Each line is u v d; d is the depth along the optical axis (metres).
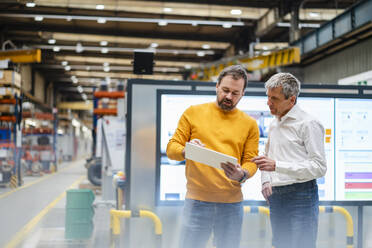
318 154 2.62
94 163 11.66
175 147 2.60
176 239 3.99
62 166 28.33
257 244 4.23
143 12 20.16
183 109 3.88
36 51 14.34
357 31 12.62
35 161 18.97
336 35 13.97
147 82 3.99
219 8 19.45
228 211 2.60
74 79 35.47
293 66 18.48
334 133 3.98
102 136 8.81
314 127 2.67
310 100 3.96
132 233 4.08
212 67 19.67
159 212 3.99
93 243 5.11
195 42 25.11
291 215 2.69
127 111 3.96
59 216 7.34
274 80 2.71
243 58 16.78
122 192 4.98
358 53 14.14
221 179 2.58
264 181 2.89
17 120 13.51
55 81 36.97
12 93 13.08
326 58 16.59
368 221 4.22
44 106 33.81
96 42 25.23
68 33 22.98
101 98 12.24
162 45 25.89
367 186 4.02
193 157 2.43
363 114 4.03
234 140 2.61
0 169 13.12
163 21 19.58
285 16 19.09
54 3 18.67
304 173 2.58
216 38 24.47
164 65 30.86
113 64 30.19
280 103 2.71
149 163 3.97
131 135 3.96
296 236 2.68
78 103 43.62
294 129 2.72
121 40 24.67
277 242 2.77
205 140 2.62
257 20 21.09
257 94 3.91
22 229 6.10
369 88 4.15
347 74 14.91
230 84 2.56
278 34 23.73
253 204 3.90
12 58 14.42
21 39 23.44
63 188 12.83
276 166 2.57
